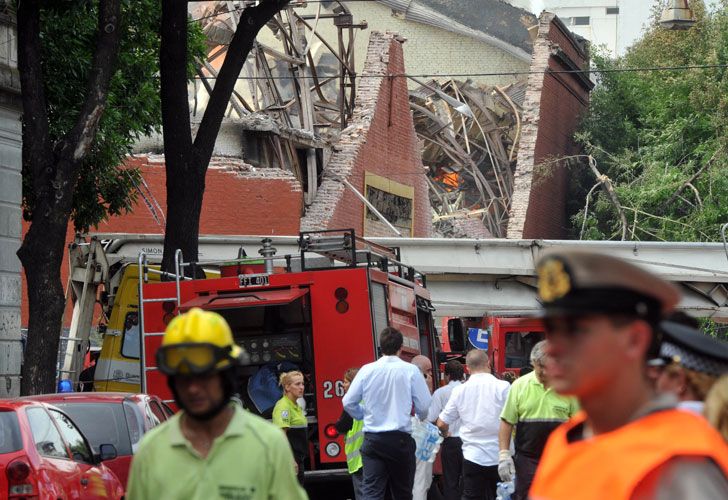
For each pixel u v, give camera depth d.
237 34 29.48
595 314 4.81
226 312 26.23
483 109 89.81
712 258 40.34
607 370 4.85
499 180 88.75
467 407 20.41
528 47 97.00
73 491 17.62
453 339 36.41
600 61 82.94
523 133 76.06
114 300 34.47
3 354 29.27
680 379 7.52
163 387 25.27
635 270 4.86
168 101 29.19
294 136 56.97
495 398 20.30
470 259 40.75
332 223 57.59
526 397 17.70
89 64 34.41
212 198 52.88
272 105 62.03
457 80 98.25
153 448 8.42
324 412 24.55
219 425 8.38
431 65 98.62
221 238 39.97
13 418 16.94
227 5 65.31
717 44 68.38
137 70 37.91
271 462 8.38
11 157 29.72
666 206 64.50
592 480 4.90
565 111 81.88
